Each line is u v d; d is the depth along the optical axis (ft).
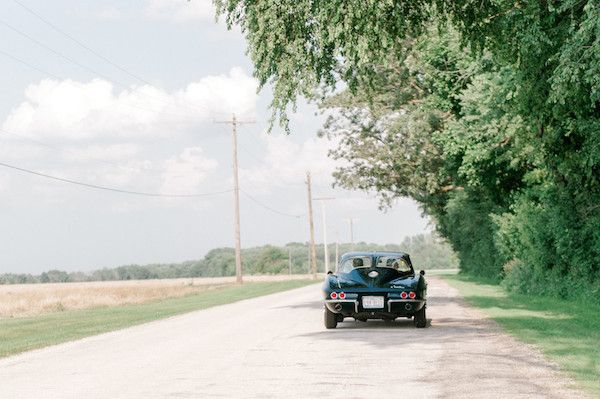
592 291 76.95
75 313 97.19
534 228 88.84
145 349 46.26
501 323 55.93
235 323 65.26
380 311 54.65
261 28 43.86
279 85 45.83
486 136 89.86
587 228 79.20
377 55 47.78
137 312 92.02
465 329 52.70
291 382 31.09
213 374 34.06
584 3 48.29
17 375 36.01
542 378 30.37
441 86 97.76
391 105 122.31
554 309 69.67
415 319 55.31
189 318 75.36
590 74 44.70
